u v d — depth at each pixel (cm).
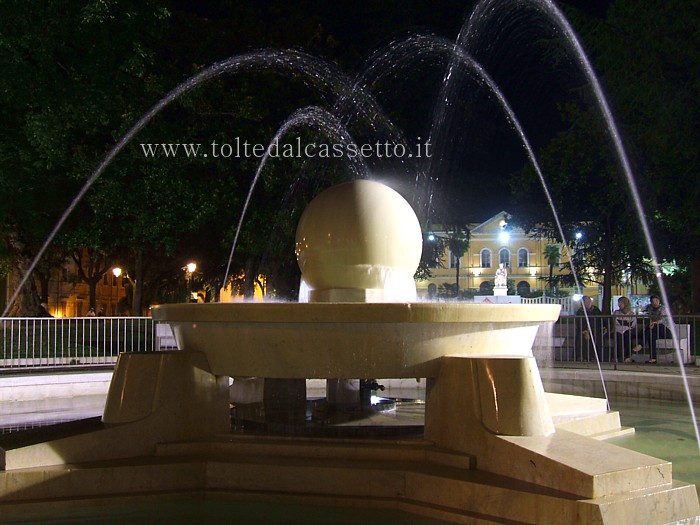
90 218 2045
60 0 1554
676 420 770
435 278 5916
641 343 1238
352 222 574
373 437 509
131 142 1805
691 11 1539
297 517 425
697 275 1908
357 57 2209
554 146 2261
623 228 2262
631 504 377
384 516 425
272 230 1973
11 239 2070
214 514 432
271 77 1986
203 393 529
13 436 516
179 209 1884
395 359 492
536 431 450
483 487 413
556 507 381
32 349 1255
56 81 1616
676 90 1577
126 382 515
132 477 467
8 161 1745
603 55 1719
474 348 509
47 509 442
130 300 4603
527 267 5784
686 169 1630
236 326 514
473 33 2356
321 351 498
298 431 531
